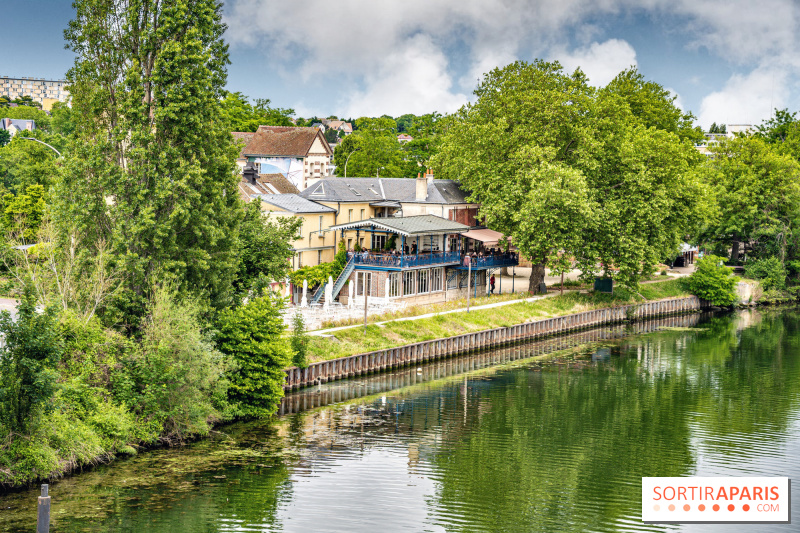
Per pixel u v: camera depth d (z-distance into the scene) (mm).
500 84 94812
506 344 78625
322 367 59656
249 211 58750
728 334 87000
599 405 56656
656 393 60312
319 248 84875
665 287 105500
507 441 48094
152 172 47688
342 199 88375
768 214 111000
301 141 134375
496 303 85625
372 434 48500
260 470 41469
